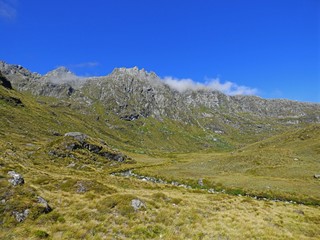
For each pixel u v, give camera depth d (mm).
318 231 32438
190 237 26141
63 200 32656
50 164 77375
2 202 27203
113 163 99125
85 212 29406
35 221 26297
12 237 23094
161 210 32156
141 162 116562
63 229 25531
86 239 24234
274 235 28734
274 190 58719
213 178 71938
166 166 99500
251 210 39188
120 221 28141
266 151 106250
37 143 126625
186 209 34156
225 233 27688
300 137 143125
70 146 94812
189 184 69875
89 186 39188
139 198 33469
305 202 53062
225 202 42562
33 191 30500
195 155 173000
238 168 87125
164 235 26047
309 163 84688
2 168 39438
